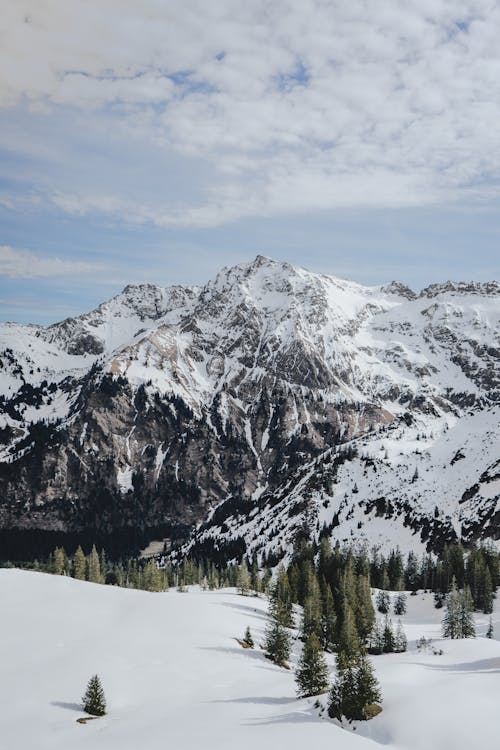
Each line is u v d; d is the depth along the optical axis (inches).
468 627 5324.8
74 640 3713.1
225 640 4212.6
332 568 7568.9
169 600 5157.5
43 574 5492.1
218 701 2827.3
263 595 7244.1
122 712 2709.2
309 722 2271.2
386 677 2778.1
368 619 5383.9
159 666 3373.5
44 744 2310.5
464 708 2146.9
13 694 2854.3
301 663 3029.0
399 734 2076.8
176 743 2054.6
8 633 3745.1
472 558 7608.3
